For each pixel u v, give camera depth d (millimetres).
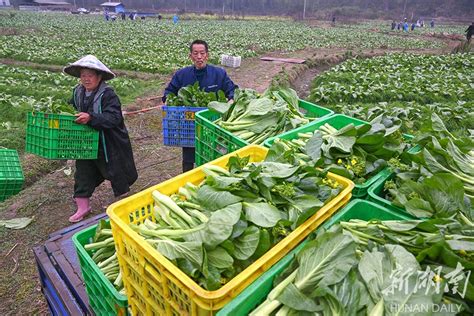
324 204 2215
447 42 37344
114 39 30219
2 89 11898
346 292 1637
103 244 2418
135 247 1777
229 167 2557
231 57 17375
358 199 2445
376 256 1809
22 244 4359
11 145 7219
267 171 2371
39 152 3975
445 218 2119
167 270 1608
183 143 4871
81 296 2500
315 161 2729
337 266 1702
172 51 23766
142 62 17922
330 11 86438
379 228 2150
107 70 3973
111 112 4062
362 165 2863
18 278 3838
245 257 1822
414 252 1950
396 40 37969
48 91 11844
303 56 23359
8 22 43719
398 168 2926
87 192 4637
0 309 3477
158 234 1999
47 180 5977
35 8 88938
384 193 2869
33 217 4879
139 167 6527
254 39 33844
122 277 2049
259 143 3730
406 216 2342
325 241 1793
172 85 5418
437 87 13078
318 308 1587
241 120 3934
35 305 3514
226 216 1879
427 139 3229
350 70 17344
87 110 4109
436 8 82875
